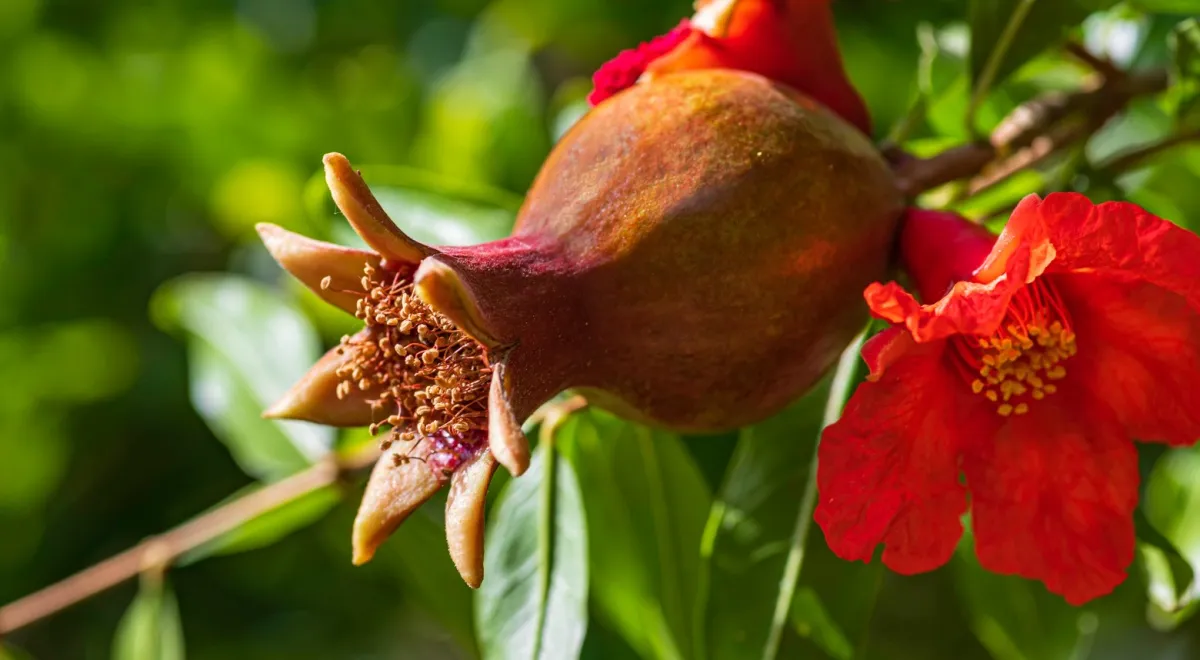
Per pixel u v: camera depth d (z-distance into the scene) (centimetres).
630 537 31
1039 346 26
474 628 35
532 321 25
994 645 34
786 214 25
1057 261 25
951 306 24
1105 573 26
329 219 33
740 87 26
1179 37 30
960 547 34
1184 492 33
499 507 30
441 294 24
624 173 25
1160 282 25
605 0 46
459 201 32
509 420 23
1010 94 34
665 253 25
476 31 47
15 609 33
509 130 40
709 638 28
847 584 28
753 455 29
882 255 26
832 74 28
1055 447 26
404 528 34
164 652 33
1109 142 37
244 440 35
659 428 26
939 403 26
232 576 49
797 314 25
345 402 26
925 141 33
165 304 37
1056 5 29
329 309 37
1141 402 26
